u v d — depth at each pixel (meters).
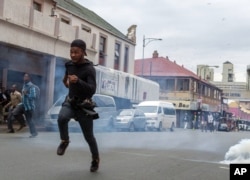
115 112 20.77
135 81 29.89
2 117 16.97
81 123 5.91
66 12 25.86
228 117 71.94
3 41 17.70
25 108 12.00
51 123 17.20
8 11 17.91
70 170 6.34
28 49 19.44
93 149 6.16
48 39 20.75
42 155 7.85
